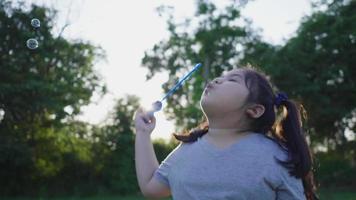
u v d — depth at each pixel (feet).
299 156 6.11
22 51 68.69
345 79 70.95
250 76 6.34
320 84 70.44
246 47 77.41
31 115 70.08
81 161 72.79
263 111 6.28
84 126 76.33
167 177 6.52
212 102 6.18
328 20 71.00
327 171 75.92
